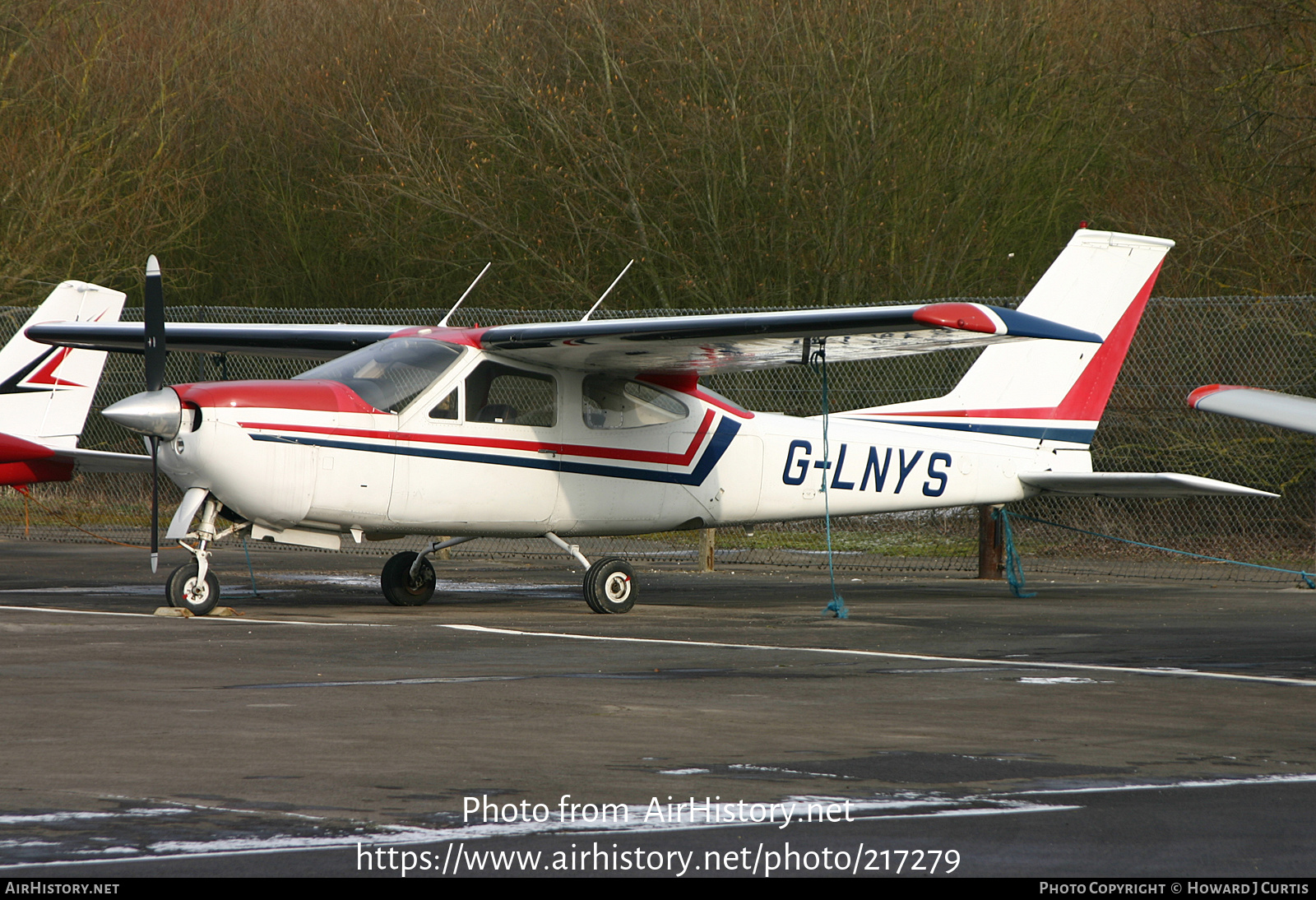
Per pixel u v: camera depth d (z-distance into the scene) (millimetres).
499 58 77125
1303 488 58625
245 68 90812
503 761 19266
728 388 60125
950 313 32156
